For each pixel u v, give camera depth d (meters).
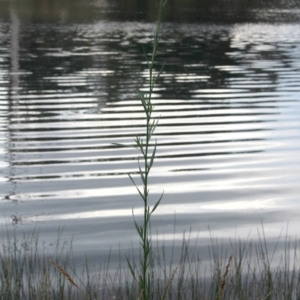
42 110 11.28
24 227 5.81
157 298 4.14
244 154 8.48
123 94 12.92
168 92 13.31
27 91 13.26
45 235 5.60
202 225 5.92
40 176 7.41
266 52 21.67
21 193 6.80
